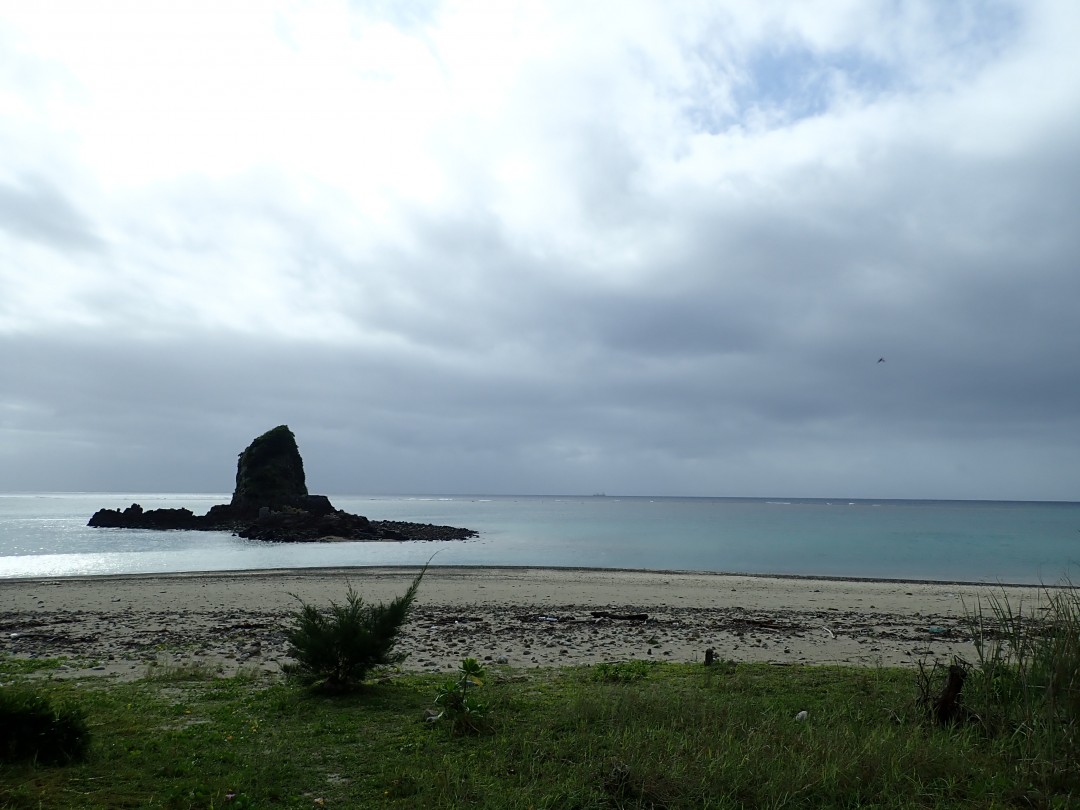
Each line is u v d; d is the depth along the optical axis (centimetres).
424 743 842
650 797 666
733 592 2916
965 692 949
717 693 1085
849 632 1917
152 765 749
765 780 695
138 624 2019
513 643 1720
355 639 1117
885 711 937
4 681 1249
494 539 7200
